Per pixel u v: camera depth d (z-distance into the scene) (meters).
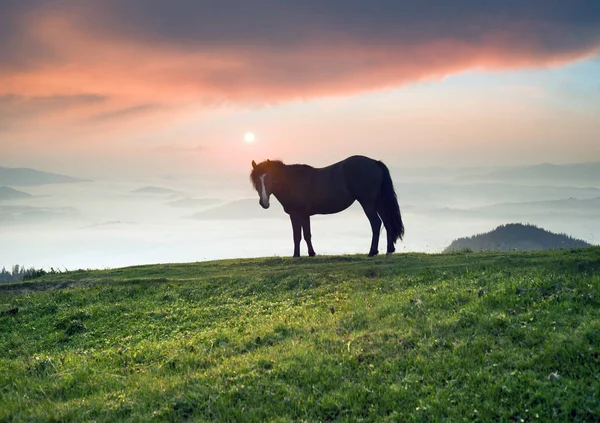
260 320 13.02
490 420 7.05
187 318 14.27
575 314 9.84
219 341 11.60
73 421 8.07
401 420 7.29
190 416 8.01
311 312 13.04
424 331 9.99
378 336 10.09
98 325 14.40
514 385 7.68
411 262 17.27
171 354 11.09
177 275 19.98
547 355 8.34
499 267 14.73
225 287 16.91
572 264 13.82
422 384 8.12
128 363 11.06
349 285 15.12
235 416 7.83
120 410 8.34
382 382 8.34
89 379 10.06
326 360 9.34
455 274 14.74
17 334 14.35
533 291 11.30
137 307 15.65
